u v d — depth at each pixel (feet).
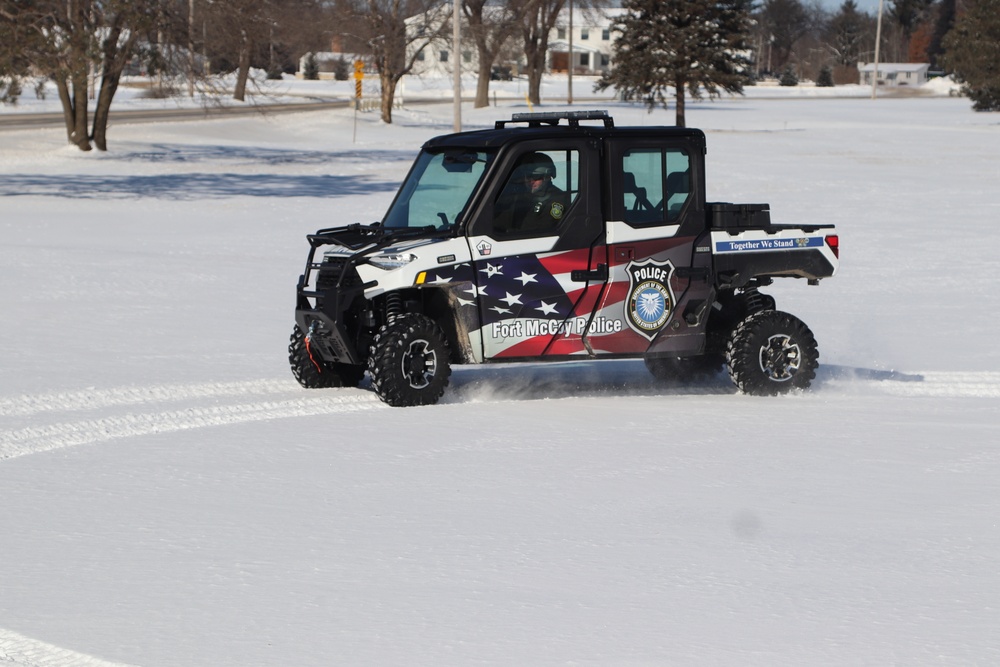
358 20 245.04
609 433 29.99
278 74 429.38
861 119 280.72
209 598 18.44
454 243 33.27
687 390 37.14
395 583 19.13
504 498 24.04
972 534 21.90
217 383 35.86
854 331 48.70
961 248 75.82
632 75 235.81
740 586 19.11
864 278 64.13
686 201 35.19
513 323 33.91
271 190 117.50
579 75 520.01
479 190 33.45
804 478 25.81
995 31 296.92
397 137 214.07
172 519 22.52
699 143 35.22
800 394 35.88
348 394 34.73
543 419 31.68
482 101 313.53
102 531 21.77
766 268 35.86
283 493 24.29
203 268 64.23
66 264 63.72
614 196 34.37
